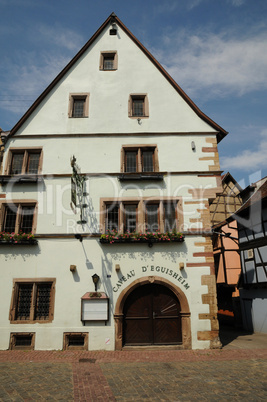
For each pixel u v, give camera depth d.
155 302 10.70
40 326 10.16
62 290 10.52
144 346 10.16
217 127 12.65
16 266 10.73
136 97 13.17
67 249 10.94
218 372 7.44
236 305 17.44
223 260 18.06
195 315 10.31
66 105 12.97
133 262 10.79
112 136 12.44
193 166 12.04
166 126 12.65
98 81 13.37
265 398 5.76
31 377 7.09
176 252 10.90
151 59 13.70
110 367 7.99
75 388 6.37
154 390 6.25
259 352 9.62
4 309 10.30
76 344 10.17
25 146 12.31
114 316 10.25
